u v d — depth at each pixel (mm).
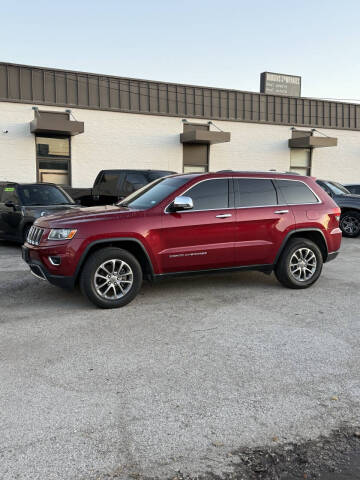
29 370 3703
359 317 5148
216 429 2854
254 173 6297
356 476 2457
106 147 16734
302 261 6422
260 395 3291
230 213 5949
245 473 2463
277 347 4215
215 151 18750
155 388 3393
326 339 4430
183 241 5715
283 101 20000
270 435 2801
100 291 5465
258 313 5285
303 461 2568
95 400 3205
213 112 18547
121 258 5441
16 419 2951
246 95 19172
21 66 15203
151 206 5711
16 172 15414
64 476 2406
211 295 6090
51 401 3188
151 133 17453
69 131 14859
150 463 2521
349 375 3629
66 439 2734
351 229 12625
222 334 4570
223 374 3635
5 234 10258
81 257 5266
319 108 20875
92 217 5465
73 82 16031
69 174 16281
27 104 15383
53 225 5395
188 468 2488
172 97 17734
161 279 5738
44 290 6336
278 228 6199
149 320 5023
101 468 2475
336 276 7371
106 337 4480
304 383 3482
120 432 2811
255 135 19484
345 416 3020
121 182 11852
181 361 3891
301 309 5457
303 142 19188
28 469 2455
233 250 5980
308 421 2955
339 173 21672
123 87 16859
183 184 5871
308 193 6570
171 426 2881
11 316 5168
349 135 21734
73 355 4023
